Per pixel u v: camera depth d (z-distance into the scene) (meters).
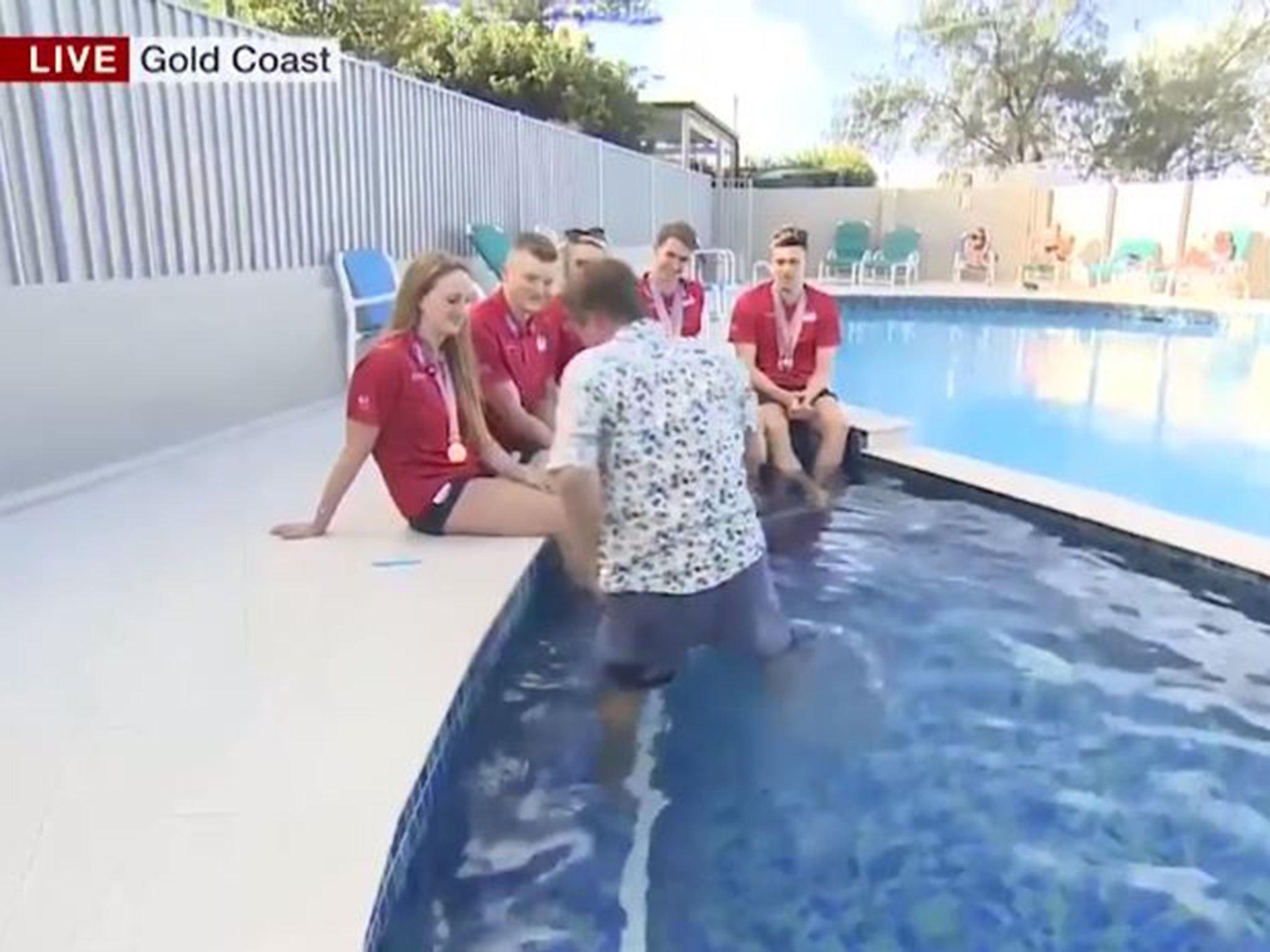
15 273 3.99
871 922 2.03
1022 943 1.98
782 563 3.91
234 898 1.68
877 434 5.28
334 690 2.40
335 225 6.47
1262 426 7.02
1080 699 2.89
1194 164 27.75
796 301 5.16
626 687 2.69
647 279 4.86
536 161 10.52
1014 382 8.86
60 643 2.64
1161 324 13.17
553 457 2.52
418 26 19.25
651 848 2.23
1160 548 3.78
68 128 4.25
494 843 2.24
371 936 1.65
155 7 4.75
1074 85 28.56
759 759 2.57
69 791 1.97
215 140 5.24
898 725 2.74
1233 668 3.08
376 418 3.38
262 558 3.31
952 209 18.97
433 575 3.15
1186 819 2.37
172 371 4.87
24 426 4.00
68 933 1.59
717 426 2.58
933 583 3.71
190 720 2.25
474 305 4.09
